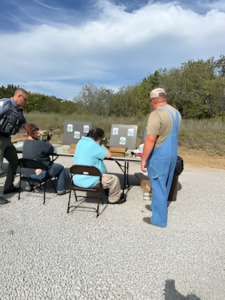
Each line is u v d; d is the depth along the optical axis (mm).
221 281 2297
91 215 3525
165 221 3219
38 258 2520
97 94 16516
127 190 4680
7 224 3178
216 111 18953
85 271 2357
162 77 20203
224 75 24766
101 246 2771
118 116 16469
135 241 2900
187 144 10055
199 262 2559
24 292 2078
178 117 3012
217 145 9969
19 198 4012
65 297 2045
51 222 3275
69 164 6520
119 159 3945
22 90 3680
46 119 13773
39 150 3898
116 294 2094
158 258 2598
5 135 3736
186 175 6016
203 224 3402
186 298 2082
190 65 21531
